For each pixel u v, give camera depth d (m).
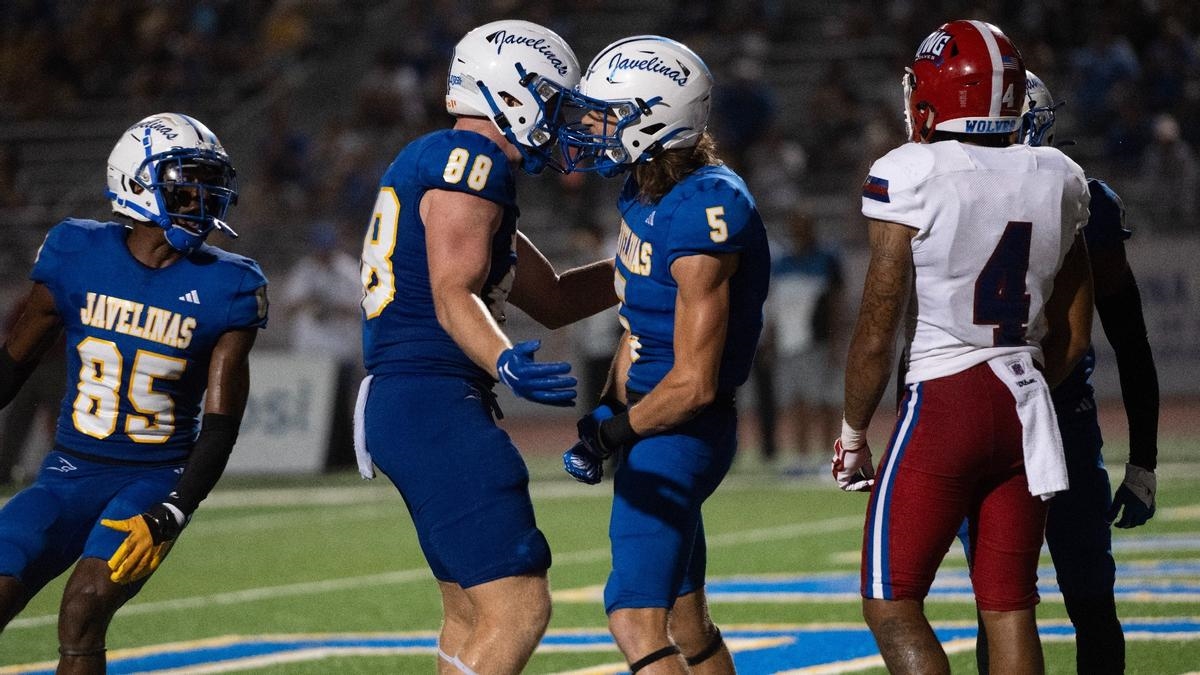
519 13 70.00
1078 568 15.41
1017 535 13.53
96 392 15.48
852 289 59.38
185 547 33.31
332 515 39.00
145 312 15.35
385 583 27.81
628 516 14.02
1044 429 13.29
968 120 13.66
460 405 13.60
